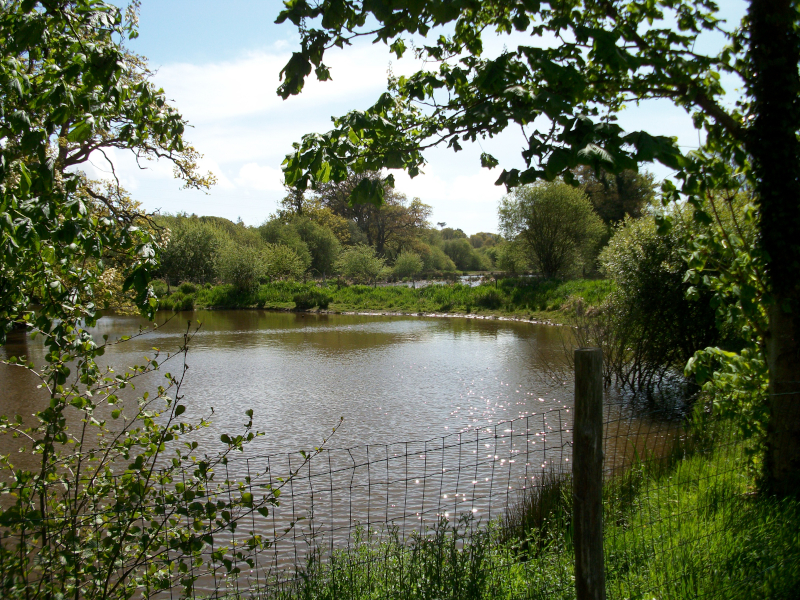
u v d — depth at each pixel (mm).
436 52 4023
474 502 7355
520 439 10289
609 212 44719
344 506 7395
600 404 2609
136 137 3775
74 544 2971
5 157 2807
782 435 4547
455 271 75562
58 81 2920
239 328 28594
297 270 49344
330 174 3184
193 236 49500
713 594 3277
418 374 16719
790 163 4391
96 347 3447
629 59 2891
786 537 3834
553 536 4754
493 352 20359
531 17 3867
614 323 13531
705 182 3975
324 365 18344
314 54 2941
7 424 3336
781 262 4492
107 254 3412
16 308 3525
